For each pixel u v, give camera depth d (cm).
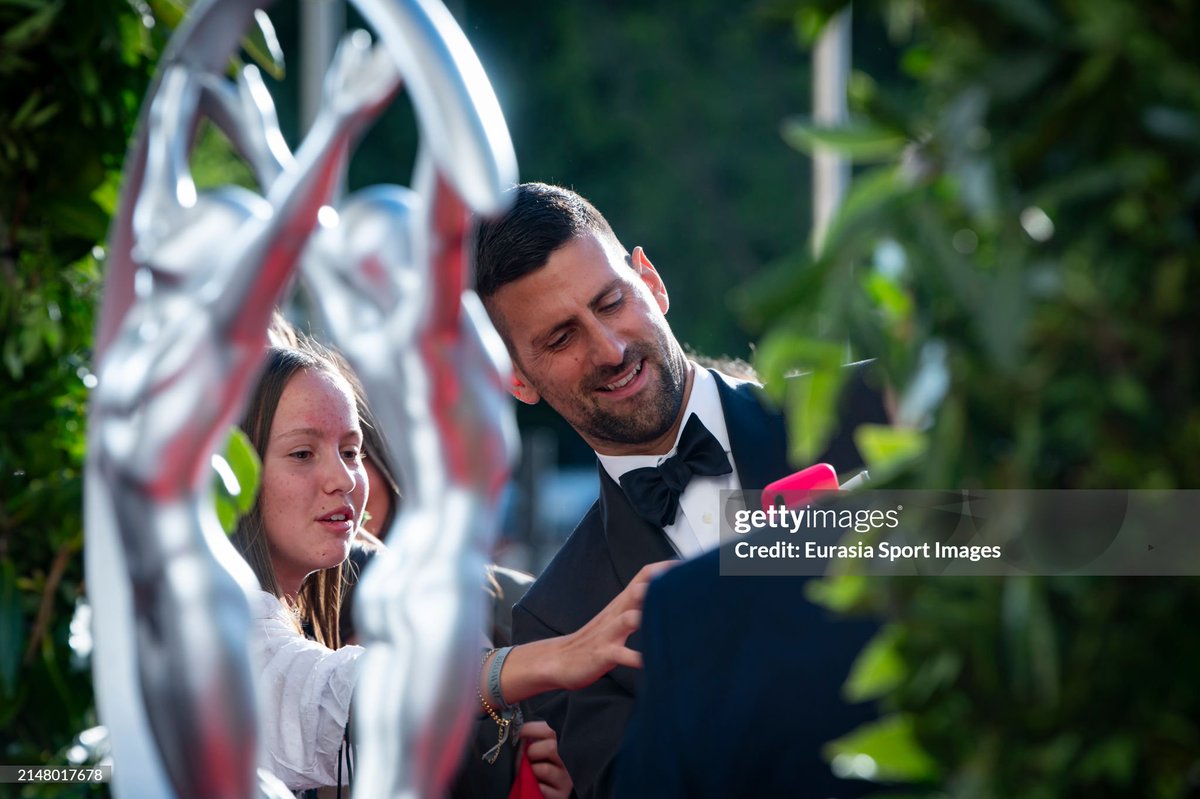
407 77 149
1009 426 139
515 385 404
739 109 2962
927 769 146
